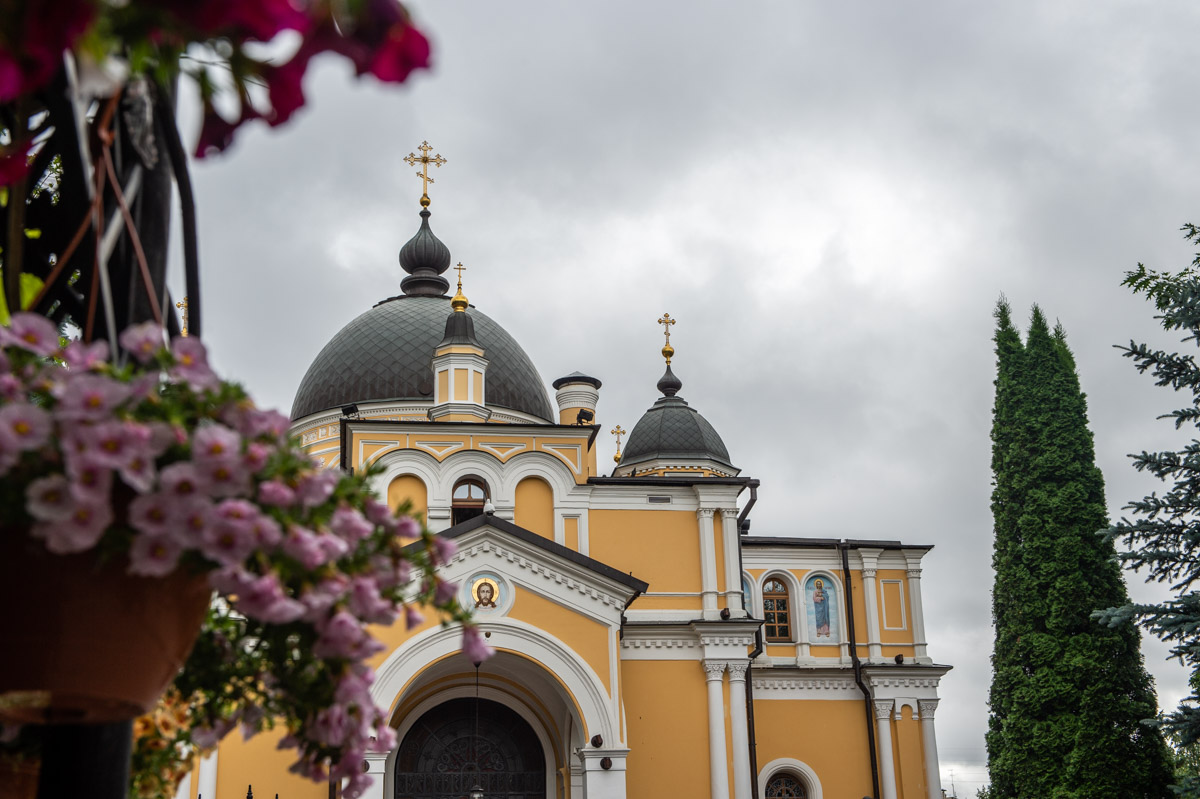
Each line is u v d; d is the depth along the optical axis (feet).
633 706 100.27
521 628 91.35
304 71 8.31
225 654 13.61
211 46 8.65
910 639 117.80
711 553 106.22
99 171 12.18
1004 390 113.29
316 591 11.12
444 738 102.63
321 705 12.84
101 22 7.87
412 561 12.64
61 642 10.17
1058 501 106.42
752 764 103.71
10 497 9.66
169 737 14.96
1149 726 74.18
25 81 7.48
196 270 14.19
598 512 107.14
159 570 9.92
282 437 11.05
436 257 152.66
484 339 140.15
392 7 7.91
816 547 119.65
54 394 9.78
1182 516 73.67
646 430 144.36
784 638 118.11
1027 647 104.42
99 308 12.35
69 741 11.97
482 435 107.55
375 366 135.33
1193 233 76.33
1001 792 103.91
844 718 114.62
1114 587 104.47
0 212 15.71
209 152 9.40
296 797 91.04
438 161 158.51
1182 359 74.54
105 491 9.53
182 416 10.34
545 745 103.09
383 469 12.46
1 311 14.85
